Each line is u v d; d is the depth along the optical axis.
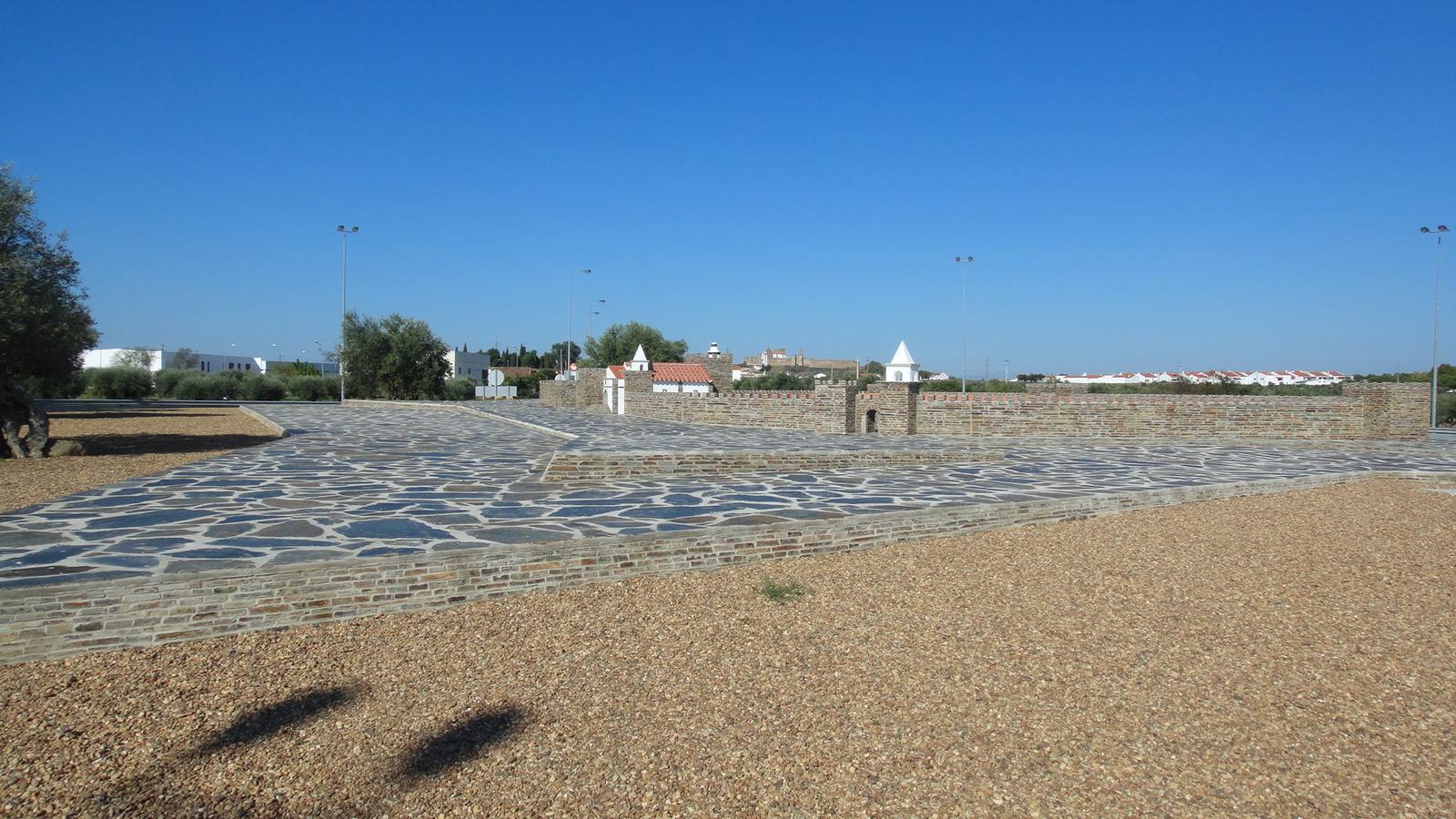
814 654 5.83
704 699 5.10
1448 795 4.04
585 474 12.84
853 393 26.06
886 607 6.90
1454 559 8.47
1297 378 69.56
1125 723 4.80
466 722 4.82
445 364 58.72
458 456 16.77
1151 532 9.77
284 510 9.75
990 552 8.84
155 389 55.72
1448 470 15.06
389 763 4.38
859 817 3.86
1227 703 5.06
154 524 8.68
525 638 6.16
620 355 73.25
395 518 9.24
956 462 15.87
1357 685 5.34
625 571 7.73
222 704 5.05
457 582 6.98
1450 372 57.56
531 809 3.95
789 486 12.22
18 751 4.46
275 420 29.61
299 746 4.55
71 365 22.67
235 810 3.97
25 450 16.30
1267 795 4.04
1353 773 4.26
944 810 3.91
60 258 17.61
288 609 6.39
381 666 5.64
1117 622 6.52
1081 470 14.77
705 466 13.80
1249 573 7.94
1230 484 12.50
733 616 6.65
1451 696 5.17
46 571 6.38
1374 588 7.46
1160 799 4.00
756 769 4.27
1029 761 4.36
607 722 4.81
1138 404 23.31
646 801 4.00
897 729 4.70
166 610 6.02
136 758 4.43
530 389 75.25
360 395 57.22
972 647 5.97
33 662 5.64
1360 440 21.91
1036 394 24.11
